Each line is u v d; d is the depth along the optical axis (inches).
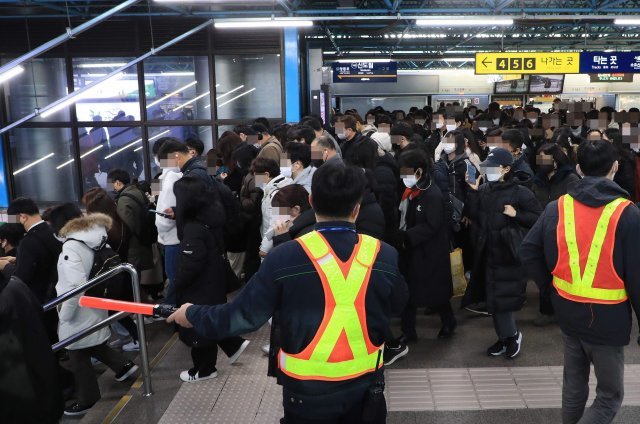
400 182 167.0
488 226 145.6
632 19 376.5
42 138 446.3
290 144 154.8
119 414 130.1
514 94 780.0
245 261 199.9
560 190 174.1
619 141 201.9
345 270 69.3
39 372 91.3
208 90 431.5
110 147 442.9
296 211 126.3
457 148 188.4
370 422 71.2
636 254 90.4
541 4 472.7
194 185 136.9
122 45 423.2
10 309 88.7
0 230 177.0
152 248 212.2
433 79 797.9
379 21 500.4
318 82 618.5
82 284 141.7
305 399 69.7
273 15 383.9
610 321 93.4
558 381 138.0
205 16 415.8
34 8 395.9
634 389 131.4
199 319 73.0
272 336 95.8
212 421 125.8
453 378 141.3
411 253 152.7
